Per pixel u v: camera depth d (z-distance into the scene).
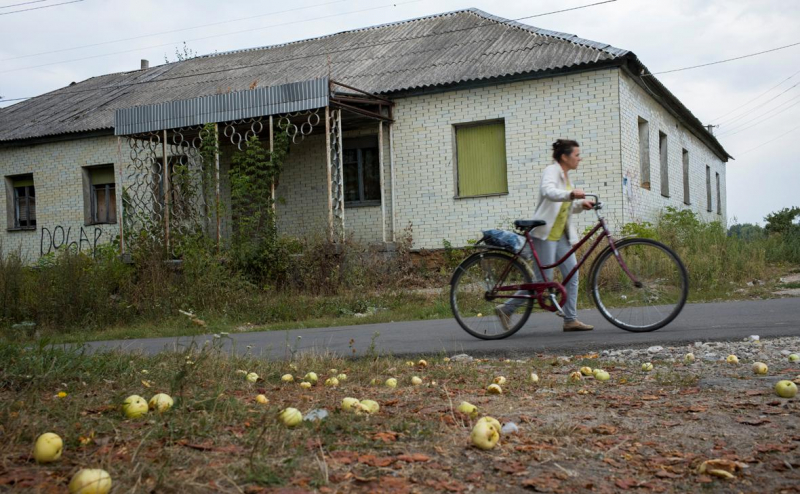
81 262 12.54
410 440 2.70
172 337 8.90
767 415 2.96
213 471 2.28
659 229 13.96
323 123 15.14
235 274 13.10
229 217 16.66
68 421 3.08
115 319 11.36
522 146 14.26
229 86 18.45
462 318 6.40
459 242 14.79
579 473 2.30
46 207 19.62
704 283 10.30
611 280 6.04
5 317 11.26
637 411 3.15
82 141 19.08
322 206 16.11
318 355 5.52
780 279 10.69
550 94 14.02
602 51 13.79
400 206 15.25
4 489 2.12
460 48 16.30
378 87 15.26
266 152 13.99
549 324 7.10
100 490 2.01
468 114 14.66
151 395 3.75
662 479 2.24
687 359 4.55
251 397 3.79
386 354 5.63
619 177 13.54
